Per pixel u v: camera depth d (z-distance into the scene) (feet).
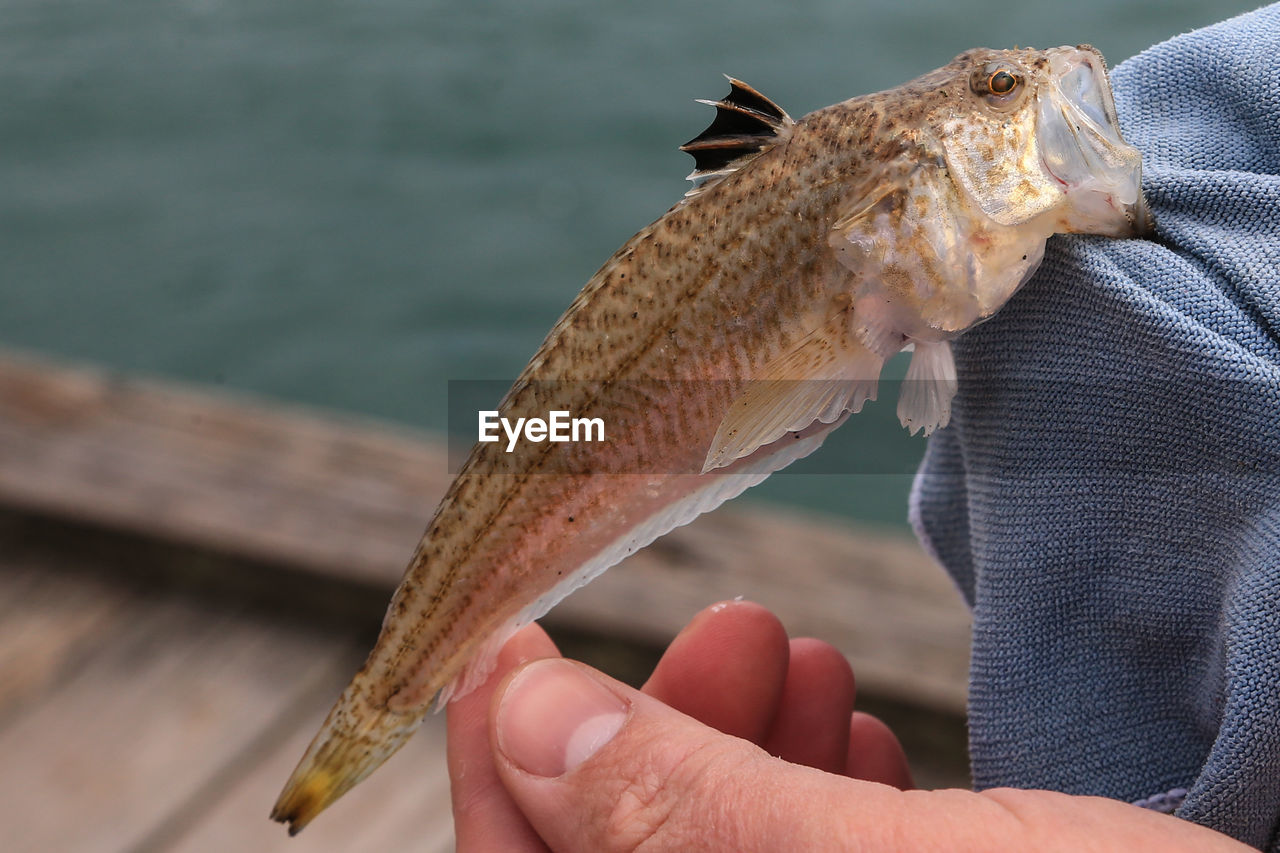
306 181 4.45
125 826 1.45
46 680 1.67
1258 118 0.92
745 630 1.07
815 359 0.95
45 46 5.64
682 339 0.97
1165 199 0.92
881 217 0.93
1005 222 0.92
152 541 1.81
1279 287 0.89
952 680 1.53
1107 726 0.94
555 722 0.96
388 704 1.02
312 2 6.15
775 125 0.96
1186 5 4.57
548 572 1.00
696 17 5.47
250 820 1.45
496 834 1.01
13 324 3.61
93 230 4.17
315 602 1.77
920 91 0.94
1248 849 0.85
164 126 4.86
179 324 3.68
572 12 5.75
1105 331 0.91
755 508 1.86
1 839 1.43
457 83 5.11
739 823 0.90
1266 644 0.87
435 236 4.08
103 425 2.04
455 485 1.00
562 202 4.25
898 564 1.72
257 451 1.98
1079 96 0.93
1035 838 0.86
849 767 1.13
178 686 1.66
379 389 3.40
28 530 1.90
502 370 3.43
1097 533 0.93
